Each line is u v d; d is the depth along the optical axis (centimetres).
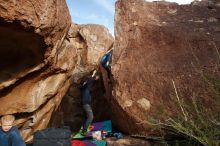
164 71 560
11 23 360
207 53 557
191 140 464
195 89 521
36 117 516
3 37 402
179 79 542
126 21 642
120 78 587
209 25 613
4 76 464
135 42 613
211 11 656
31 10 369
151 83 561
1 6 336
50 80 521
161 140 528
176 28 611
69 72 568
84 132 667
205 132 428
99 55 1053
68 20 484
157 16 652
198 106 502
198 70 534
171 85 542
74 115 859
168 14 661
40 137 447
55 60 492
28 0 362
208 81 482
